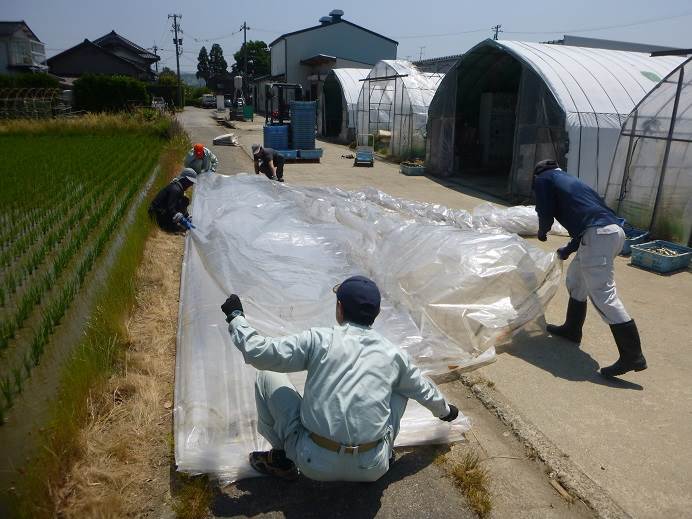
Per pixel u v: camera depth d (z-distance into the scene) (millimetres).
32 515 2545
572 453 3207
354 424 2426
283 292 4648
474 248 5098
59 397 3545
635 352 3961
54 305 5062
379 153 20125
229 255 5574
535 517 2746
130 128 22281
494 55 14461
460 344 4445
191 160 10461
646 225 8086
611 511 2756
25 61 46625
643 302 5648
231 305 2713
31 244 7082
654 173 7855
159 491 2830
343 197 9273
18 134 21344
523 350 4535
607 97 10672
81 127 22000
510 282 4781
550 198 4438
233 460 2936
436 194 12008
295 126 16703
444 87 14211
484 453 3215
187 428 3098
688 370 4242
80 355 3912
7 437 3410
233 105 42750
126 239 6809
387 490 2893
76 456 2986
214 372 3584
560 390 3918
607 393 3885
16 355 4457
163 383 3824
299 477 2943
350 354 2512
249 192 8414
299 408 2703
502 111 16562
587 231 4133
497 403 3682
